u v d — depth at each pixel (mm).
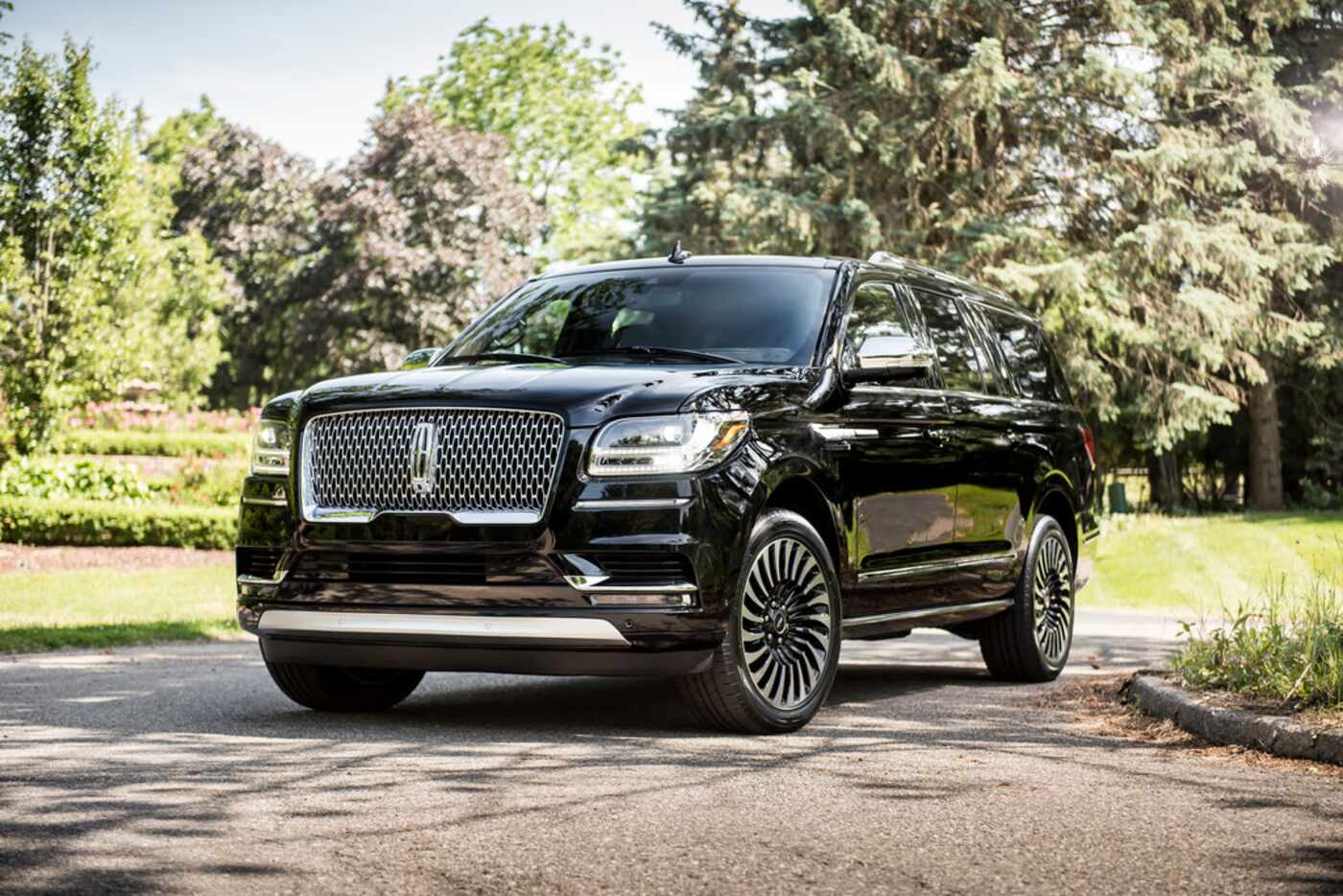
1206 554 20234
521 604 5469
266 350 58969
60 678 7809
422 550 5578
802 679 6051
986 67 22609
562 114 55625
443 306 52438
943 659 9672
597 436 5484
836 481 6188
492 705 6902
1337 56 29109
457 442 5617
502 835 3986
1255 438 30953
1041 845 3930
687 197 25797
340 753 5297
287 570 5891
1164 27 24156
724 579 5547
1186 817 4297
